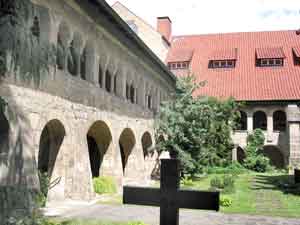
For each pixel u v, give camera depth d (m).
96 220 10.55
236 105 30.48
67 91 12.44
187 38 40.56
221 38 39.88
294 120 31.48
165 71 24.72
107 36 15.77
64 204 12.64
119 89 17.92
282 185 20.42
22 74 4.50
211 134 24.86
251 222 11.15
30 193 5.00
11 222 4.53
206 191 5.42
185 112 21.83
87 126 13.98
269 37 38.84
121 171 16.88
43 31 10.16
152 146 22.61
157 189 5.58
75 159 13.07
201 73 36.31
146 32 34.81
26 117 9.71
